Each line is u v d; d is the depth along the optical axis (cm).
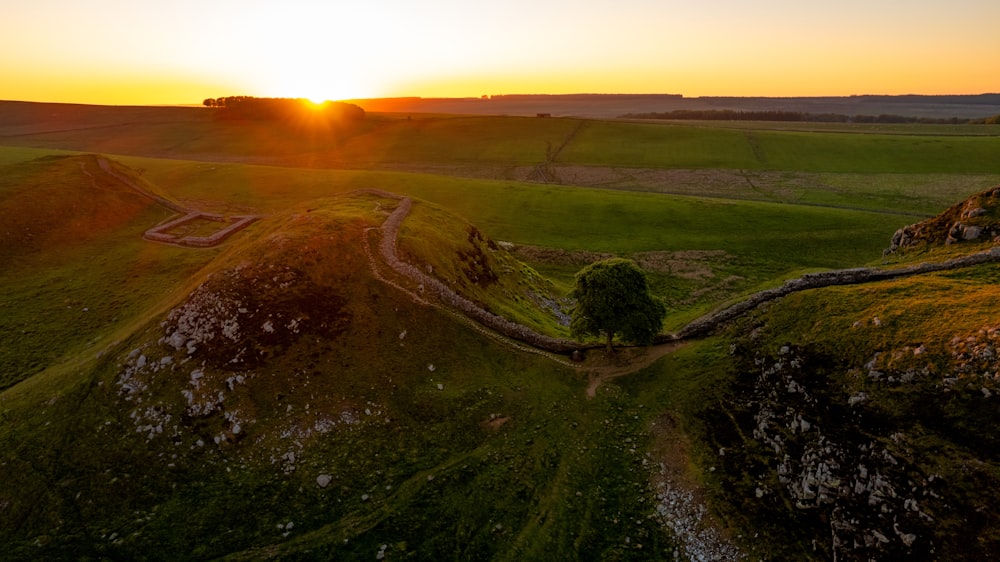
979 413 2380
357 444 3200
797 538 2467
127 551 2562
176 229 6994
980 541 2072
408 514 2775
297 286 4069
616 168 16300
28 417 3312
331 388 3478
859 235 8494
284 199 10400
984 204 4278
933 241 4422
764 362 3362
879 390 2719
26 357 4253
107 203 7525
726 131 19825
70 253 6219
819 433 2736
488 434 3347
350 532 2661
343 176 12419
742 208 10006
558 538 2670
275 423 3241
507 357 3975
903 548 2208
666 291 6650
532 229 9175
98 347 4041
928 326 2895
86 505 2788
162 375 3428
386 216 5684
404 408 3456
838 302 3469
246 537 2645
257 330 3697
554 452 3212
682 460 3059
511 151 18875
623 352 4069
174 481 2931
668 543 2628
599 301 3800
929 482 2292
